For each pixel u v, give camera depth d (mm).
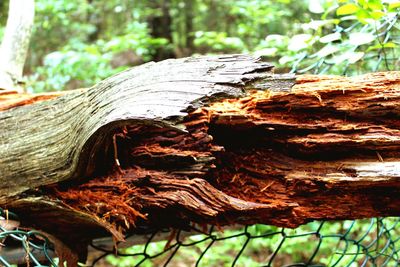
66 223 1033
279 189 952
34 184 958
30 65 3828
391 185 912
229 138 954
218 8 4047
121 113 812
